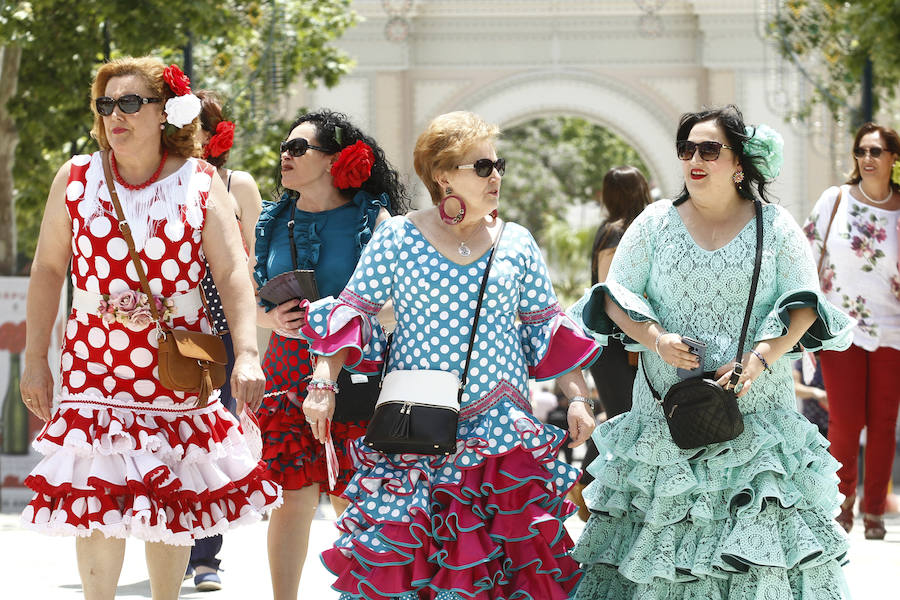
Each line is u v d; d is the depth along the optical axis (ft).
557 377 21.03
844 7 59.77
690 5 100.83
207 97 27.58
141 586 28.19
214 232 20.45
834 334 21.03
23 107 66.54
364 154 23.97
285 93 72.13
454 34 101.60
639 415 22.02
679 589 21.09
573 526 39.06
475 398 20.36
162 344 19.69
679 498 20.93
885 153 34.37
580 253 149.28
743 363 20.86
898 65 52.37
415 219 21.04
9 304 46.96
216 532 20.10
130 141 19.95
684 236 21.50
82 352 19.95
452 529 19.72
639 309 21.20
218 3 60.44
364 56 100.01
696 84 101.55
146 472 19.17
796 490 20.66
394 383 20.18
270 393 23.59
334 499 25.21
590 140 179.52
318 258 23.97
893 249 34.12
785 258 21.21
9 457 46.98
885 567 30.76
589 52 101.86
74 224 20.01
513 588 20.10
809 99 74.69
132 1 58.90
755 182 21.79
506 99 102.01
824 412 45.37
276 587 23.31
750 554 20.15
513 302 20.77
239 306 20.38
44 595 27.40
